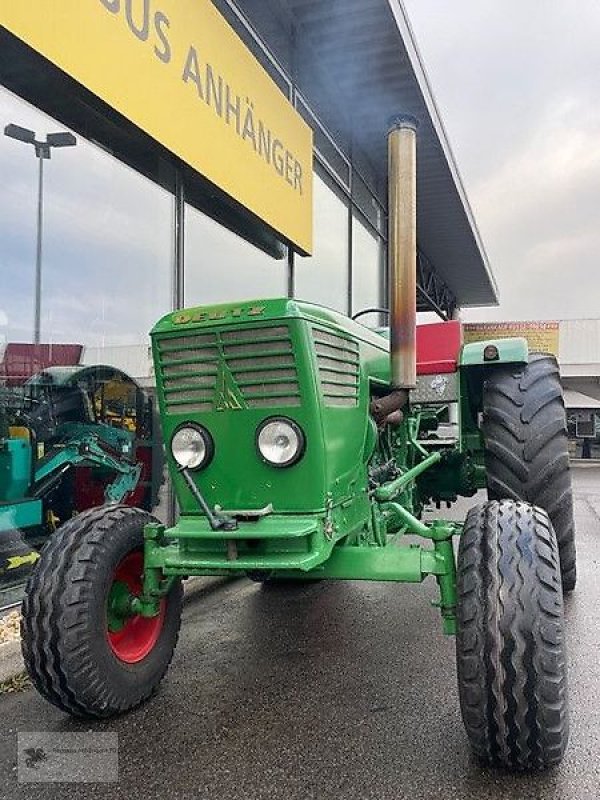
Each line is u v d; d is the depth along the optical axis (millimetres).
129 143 4809
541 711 2006
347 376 2689
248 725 2494
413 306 2754
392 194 2770
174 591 2908
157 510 5125
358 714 2580
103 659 2459
